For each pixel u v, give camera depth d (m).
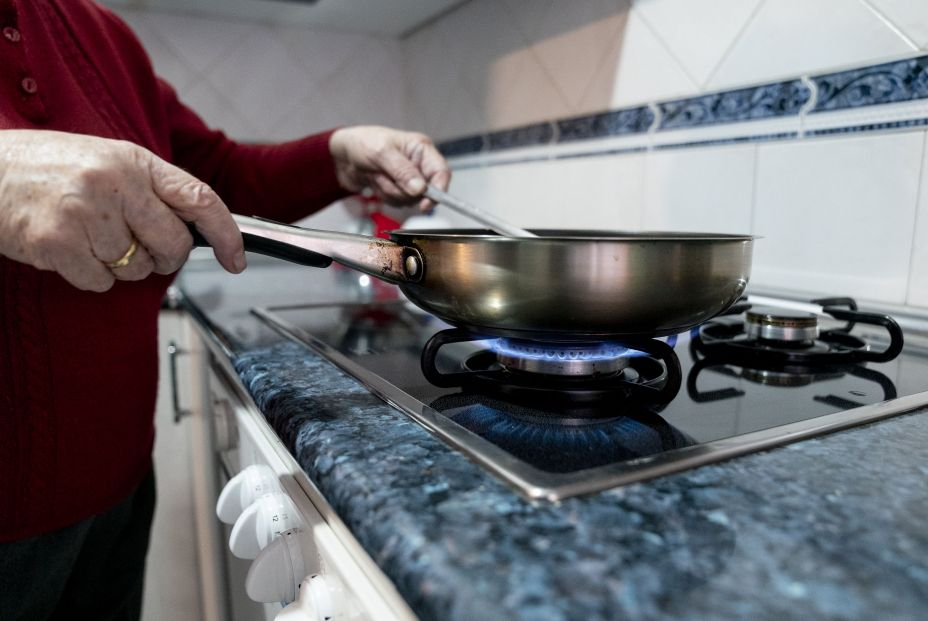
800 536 0.24
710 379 0.49
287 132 1.50
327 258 0.42
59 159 0.31
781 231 0.72
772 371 0.51
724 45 0.75
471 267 0.38
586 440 0.35
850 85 0.63
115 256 0.34
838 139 0.65
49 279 0.50
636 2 0.86
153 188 0.34
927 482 0.28
